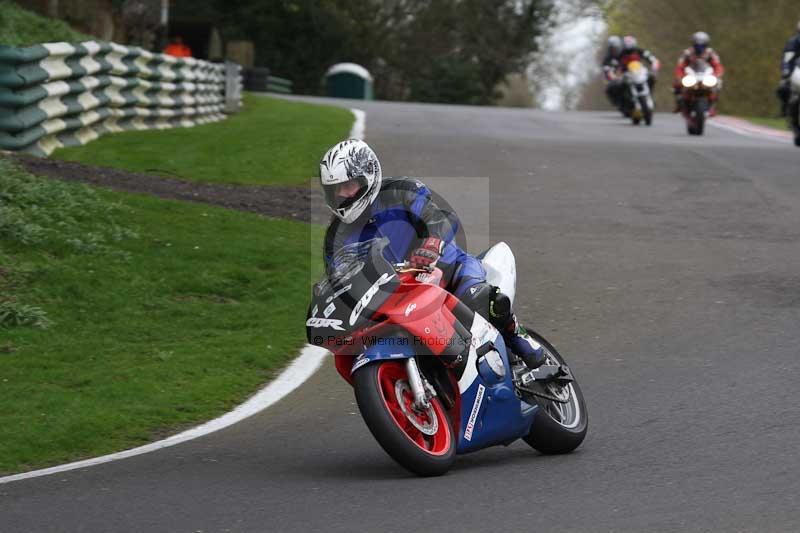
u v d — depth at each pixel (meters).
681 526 15.55
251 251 37.06
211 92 76.12
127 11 101.56
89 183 43.50
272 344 28.83
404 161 56.47
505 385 19.56
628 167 56.91
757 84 133.50
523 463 19.73
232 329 30.62
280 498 17.50
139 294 32.75
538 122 84.19
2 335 28.81
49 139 50.38
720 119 95.19
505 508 16.66
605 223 43.78
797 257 37.84
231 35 168.88
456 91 190.38
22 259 33.84
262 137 61.59
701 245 39.88
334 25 174.62
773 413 21.94
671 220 44.38
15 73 44.59
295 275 35.09
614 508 16.48
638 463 19.08
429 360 19.08
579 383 24.98
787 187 51.28
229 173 50.56
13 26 59.84
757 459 18.89
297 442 21.31
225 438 21.62
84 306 31.53
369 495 17.52
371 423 17.91
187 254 36.31
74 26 83.81
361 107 93.62
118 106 59.59
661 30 145.38
